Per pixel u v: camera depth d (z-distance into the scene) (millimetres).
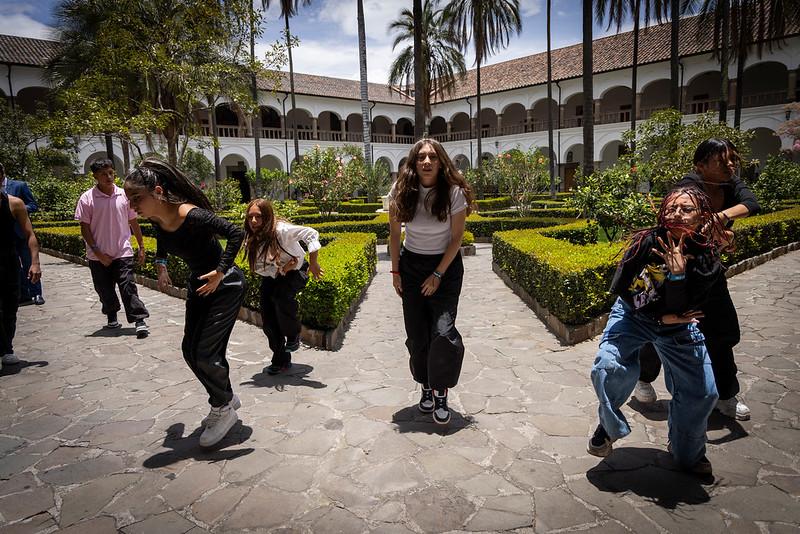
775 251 8773
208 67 11906
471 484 2359
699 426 2279
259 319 5426
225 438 2873
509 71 35500
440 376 2861
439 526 2057
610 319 2496
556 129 31688
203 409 3301
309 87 33875
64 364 4234
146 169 2615
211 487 2383
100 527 2100
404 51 26812
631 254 2314
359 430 2932
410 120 40219
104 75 12281
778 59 23078
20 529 2094
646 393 3094
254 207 3742
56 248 12062
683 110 26391
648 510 2131
